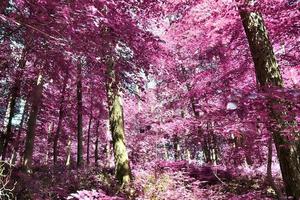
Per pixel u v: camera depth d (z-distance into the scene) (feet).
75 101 64.03
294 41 28.22
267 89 15.15
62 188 27.78
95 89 36.83
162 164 41.34
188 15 27.81
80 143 54.85
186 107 51.29
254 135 19.34
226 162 42.34
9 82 43.68
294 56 28.63
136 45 23.07
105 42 20.85
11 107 47.78
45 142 106.83
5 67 37.55
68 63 24.32
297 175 19.54
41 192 26.73
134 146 76.69
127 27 20.77
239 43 30.25
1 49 30.78
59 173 39.14
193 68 52.80
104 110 66.03
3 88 47.96
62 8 16.94
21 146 72.33
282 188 32.86
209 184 37.06
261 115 15.93
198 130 36.29
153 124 39.99
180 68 52.75
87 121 97.40
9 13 18.54
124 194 28.40
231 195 27.63
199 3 25.79
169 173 33.06
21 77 41.45
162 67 48.67
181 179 32.50
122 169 33.01
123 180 32.48
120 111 35.45
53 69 27.58
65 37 18.79
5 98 53.31
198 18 27.89
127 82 30.04
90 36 19.39
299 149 19.71
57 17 17.65
